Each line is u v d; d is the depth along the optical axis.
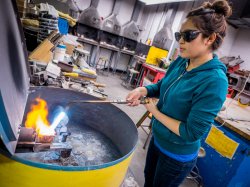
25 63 1.01
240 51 6.45
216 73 0.87
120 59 7.98
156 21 7.59
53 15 2.10
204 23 0.81
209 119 0.85
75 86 1.70
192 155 1.09
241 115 2.37
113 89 5.21
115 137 1.37
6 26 0.64
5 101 0.55
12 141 0.65
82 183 0.75
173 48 6.31
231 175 1.99
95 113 1.46
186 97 0.94
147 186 1.37
